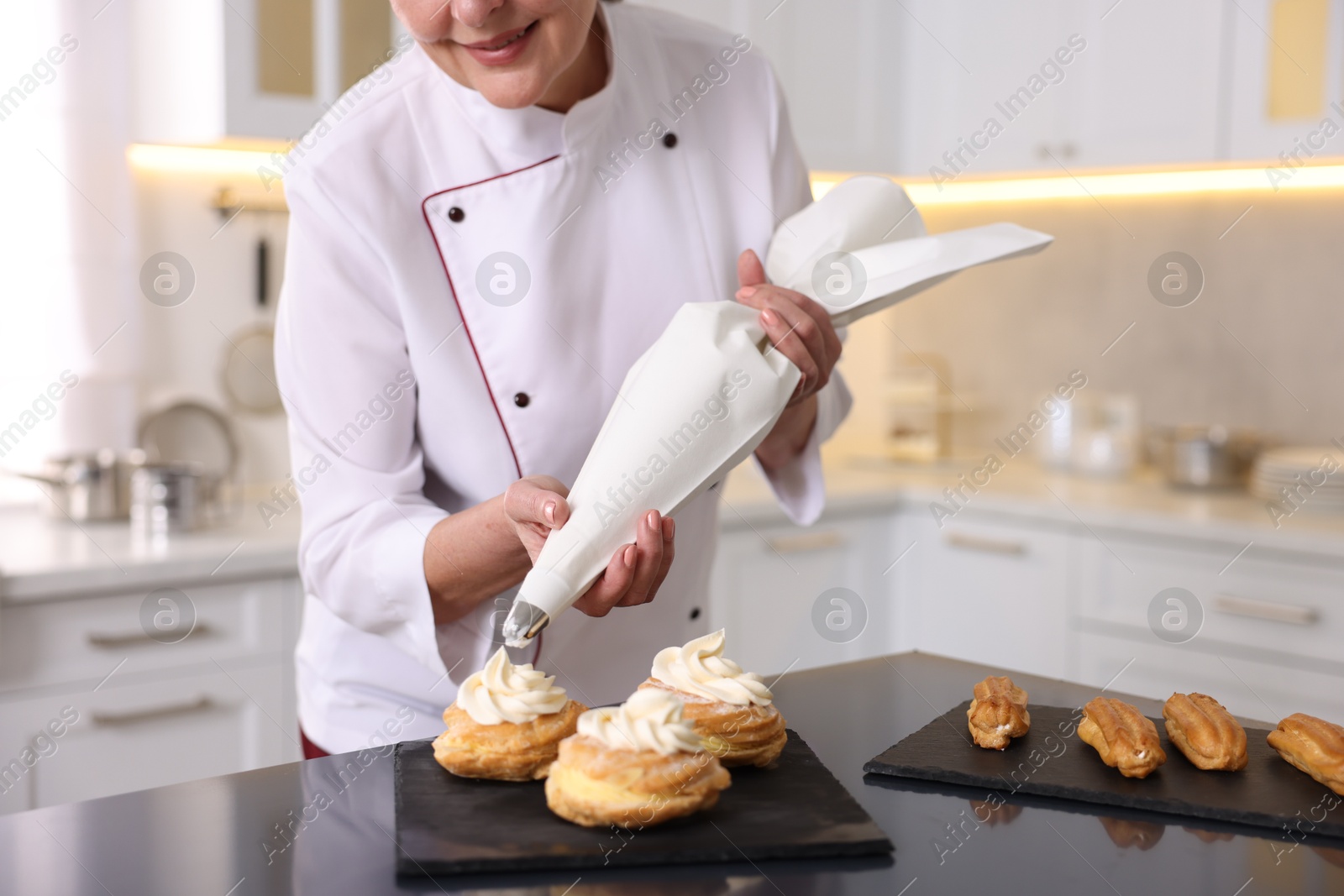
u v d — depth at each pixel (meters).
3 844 0.74
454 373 1.10
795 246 1.09
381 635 1.09
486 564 1.00
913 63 2.74
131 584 1.75
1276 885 0.69
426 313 1.09
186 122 2.04
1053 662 2.33
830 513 2.47
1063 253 2.80
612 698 1.20
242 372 2.37
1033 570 2.35
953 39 2.66
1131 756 0.83
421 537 1.02
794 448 1.21
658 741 0.76
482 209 1.09
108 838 0.75
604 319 1.14
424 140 1.09
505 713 0.84
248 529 2.00
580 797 0.74
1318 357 2.43
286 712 1.91
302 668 1.24
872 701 1.05
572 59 0.96
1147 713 0.99
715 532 1.26
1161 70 2.34
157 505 1.96
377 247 1.06
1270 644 2.02
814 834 0.73
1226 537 2.06
